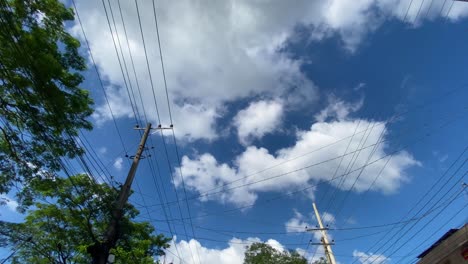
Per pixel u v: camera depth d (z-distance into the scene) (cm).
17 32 811
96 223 1609
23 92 883
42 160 1034
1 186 1037
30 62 849
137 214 1831
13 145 980
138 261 1644
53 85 916
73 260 1627
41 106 922
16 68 866
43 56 908
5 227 1508
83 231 1656
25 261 1644
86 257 1631
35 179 1102
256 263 3019
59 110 943
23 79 887
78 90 1045
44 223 1619
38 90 882
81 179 1414
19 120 957
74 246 1636
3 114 939
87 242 1614
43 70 898
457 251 1525
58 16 982
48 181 1109
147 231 2009
